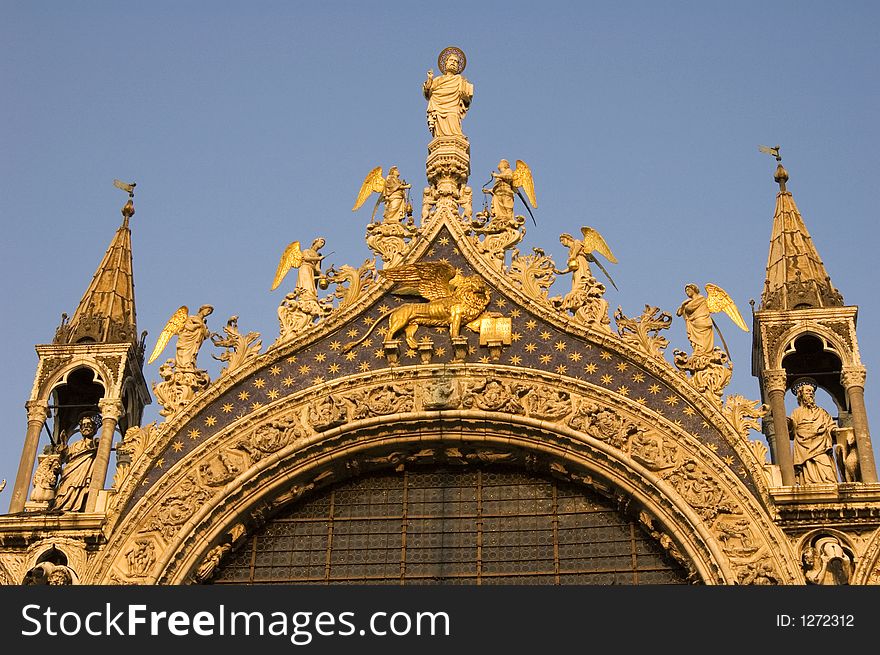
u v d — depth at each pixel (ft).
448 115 150.20
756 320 134.21
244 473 130.62
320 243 142.51
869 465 125.59
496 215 142.51
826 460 127.24
